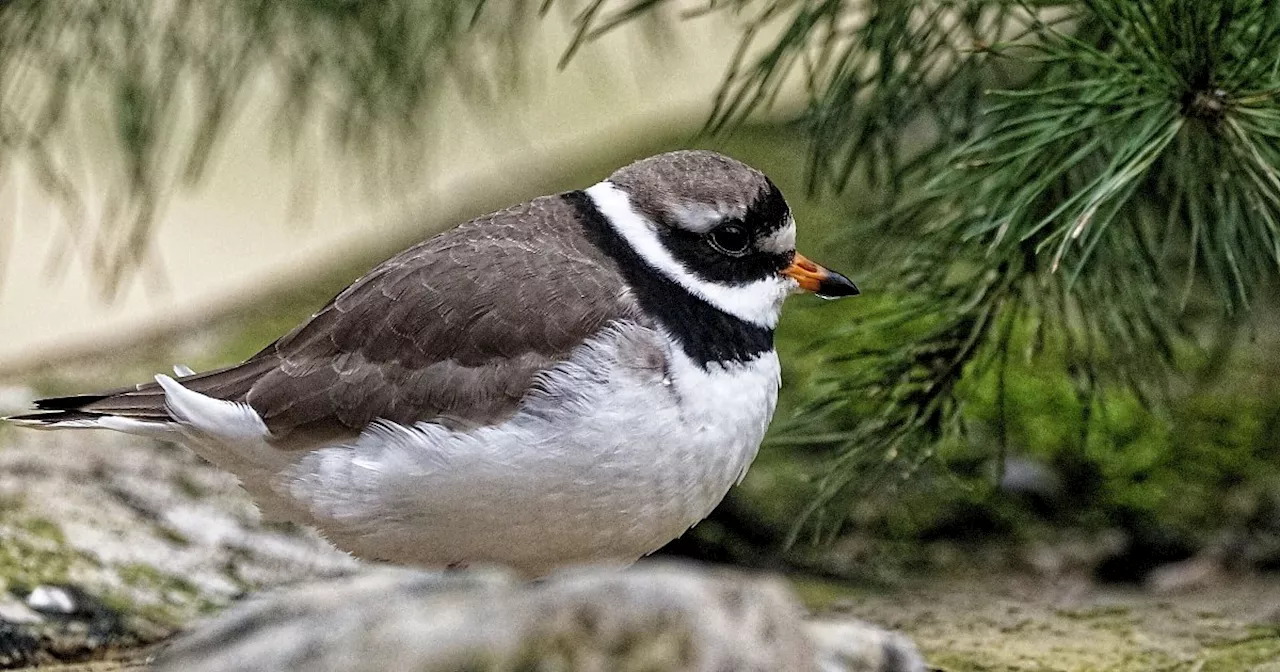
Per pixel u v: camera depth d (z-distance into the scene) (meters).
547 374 8.69
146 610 10.18
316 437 8.98
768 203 9.41
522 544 8.93
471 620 6.54
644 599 6.54
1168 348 10.48
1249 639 10.05
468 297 8.95
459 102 17.84
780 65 11.35
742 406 9.02
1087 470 12.55
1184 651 9.87
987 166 9.71
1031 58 9.33
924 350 10.44
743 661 6.51
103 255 14.53
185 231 17.92
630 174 9.55
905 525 12.36
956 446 12.53
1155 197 10.62
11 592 10.07
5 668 9.57
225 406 9.00
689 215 9.25
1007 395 12.83
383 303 9.09
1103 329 10.48
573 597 6.55
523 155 18.53
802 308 14.12
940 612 10.83
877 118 10.65
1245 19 8.80
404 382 8.89
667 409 8.73
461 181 18.28
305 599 6.96
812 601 11.22
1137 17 9.05
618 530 8.86
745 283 9.36
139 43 12.47
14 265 17.42
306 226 17.97
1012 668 9.64
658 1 10.21
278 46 12.66
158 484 11.91
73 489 11.66
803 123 11.22
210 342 15.03
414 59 12.62
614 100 19.25
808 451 12.62
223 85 12.62
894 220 11.09
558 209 9.52
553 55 19.34
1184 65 8.70
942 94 11.03
